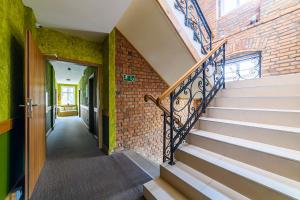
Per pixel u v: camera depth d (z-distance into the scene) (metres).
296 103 1.65
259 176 1.22
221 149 1.66
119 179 2.16
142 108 3.65
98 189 1.93
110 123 3.15
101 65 3.51
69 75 7.71
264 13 3.22
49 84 4.98
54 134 4.89
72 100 11.71
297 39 2.78
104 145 3.40
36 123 2.10
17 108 1.96
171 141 1.89
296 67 2.80
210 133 1.97
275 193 1.06
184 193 1.52
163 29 2.61
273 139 1.45
